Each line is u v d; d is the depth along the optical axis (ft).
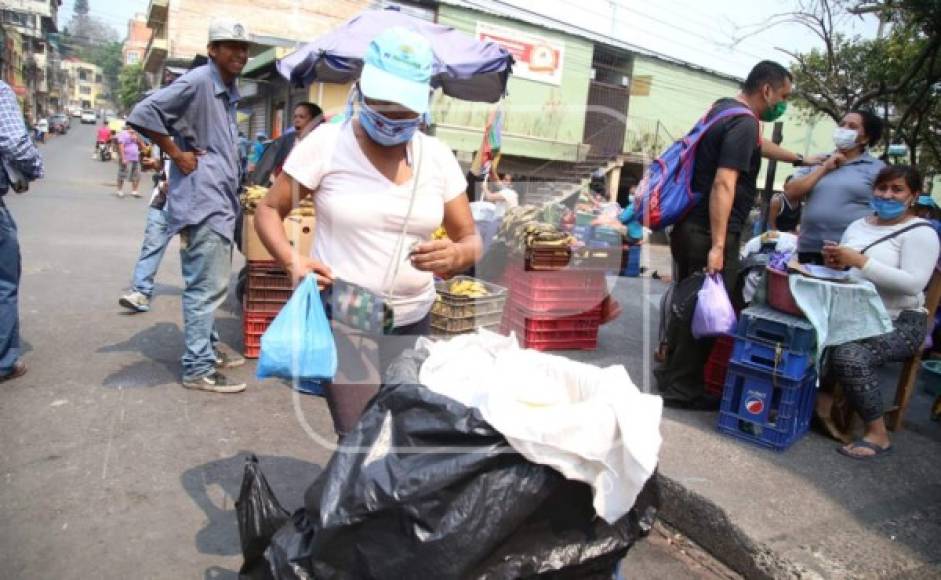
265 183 17.97
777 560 8.46
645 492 5.72
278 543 5.51
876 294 11.16
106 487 9.77
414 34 5.88
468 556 4.70
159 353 15.37
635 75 59.36
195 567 8.21
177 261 26.25
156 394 13.09
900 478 10.85
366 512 4.87
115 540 8.59
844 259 11.94
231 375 14.44
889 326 11.18
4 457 10.35
